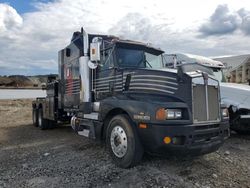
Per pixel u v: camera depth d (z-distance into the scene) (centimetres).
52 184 469
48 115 1065
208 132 505
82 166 552
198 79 502
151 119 477
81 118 708
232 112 828
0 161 616
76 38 801
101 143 727
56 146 748
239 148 709
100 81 681
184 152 481
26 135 962
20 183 478
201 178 480
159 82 531
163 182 456
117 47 650
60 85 966
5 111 1923
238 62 1195
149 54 702
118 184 458
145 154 568
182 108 487
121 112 568
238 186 451
